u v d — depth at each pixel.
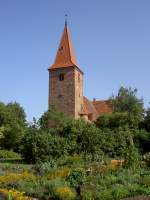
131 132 51.94
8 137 66.31
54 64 88.56
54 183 21.50
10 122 89.56
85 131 45.47
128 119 60.12
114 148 45.53
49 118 63.66
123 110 89.06
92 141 44.84
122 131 49.09
